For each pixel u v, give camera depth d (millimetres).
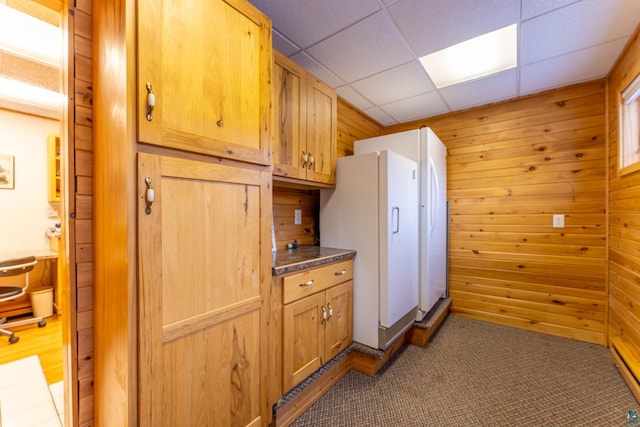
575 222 2609
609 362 2176
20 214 3158
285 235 2324
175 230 1024
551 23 1767
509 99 2885
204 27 1116
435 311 2727
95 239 1169
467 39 1936
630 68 1980
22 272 2621
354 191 2123
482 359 2234
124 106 911
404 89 2672
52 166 3266
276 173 1685
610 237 2414
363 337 2051
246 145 1283
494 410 1651
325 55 2123
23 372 2043
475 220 3105
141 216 930
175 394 1020
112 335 1022
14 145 3125
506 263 2934
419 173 2543
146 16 936
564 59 2178
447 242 3217
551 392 1814
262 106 1367
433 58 2197
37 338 2572
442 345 2473
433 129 3363
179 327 1031
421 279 2525
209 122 1129
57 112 3158
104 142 1079
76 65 1158
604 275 2482
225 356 1195
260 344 1355
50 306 3049
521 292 2857
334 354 1881
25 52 2074
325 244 2291
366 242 2055
